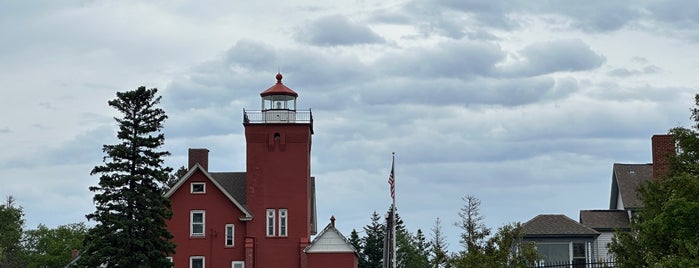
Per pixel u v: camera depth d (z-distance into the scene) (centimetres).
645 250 8106
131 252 12812
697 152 7456
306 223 15525
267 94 15825
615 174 14200
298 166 15688
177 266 15275
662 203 7638
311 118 15875
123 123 13000
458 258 10231
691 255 6994
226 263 15312
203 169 15475
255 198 15575
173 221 15362
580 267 11638
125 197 12850
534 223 13100
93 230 12800
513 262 9850
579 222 13662
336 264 15112
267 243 15438
